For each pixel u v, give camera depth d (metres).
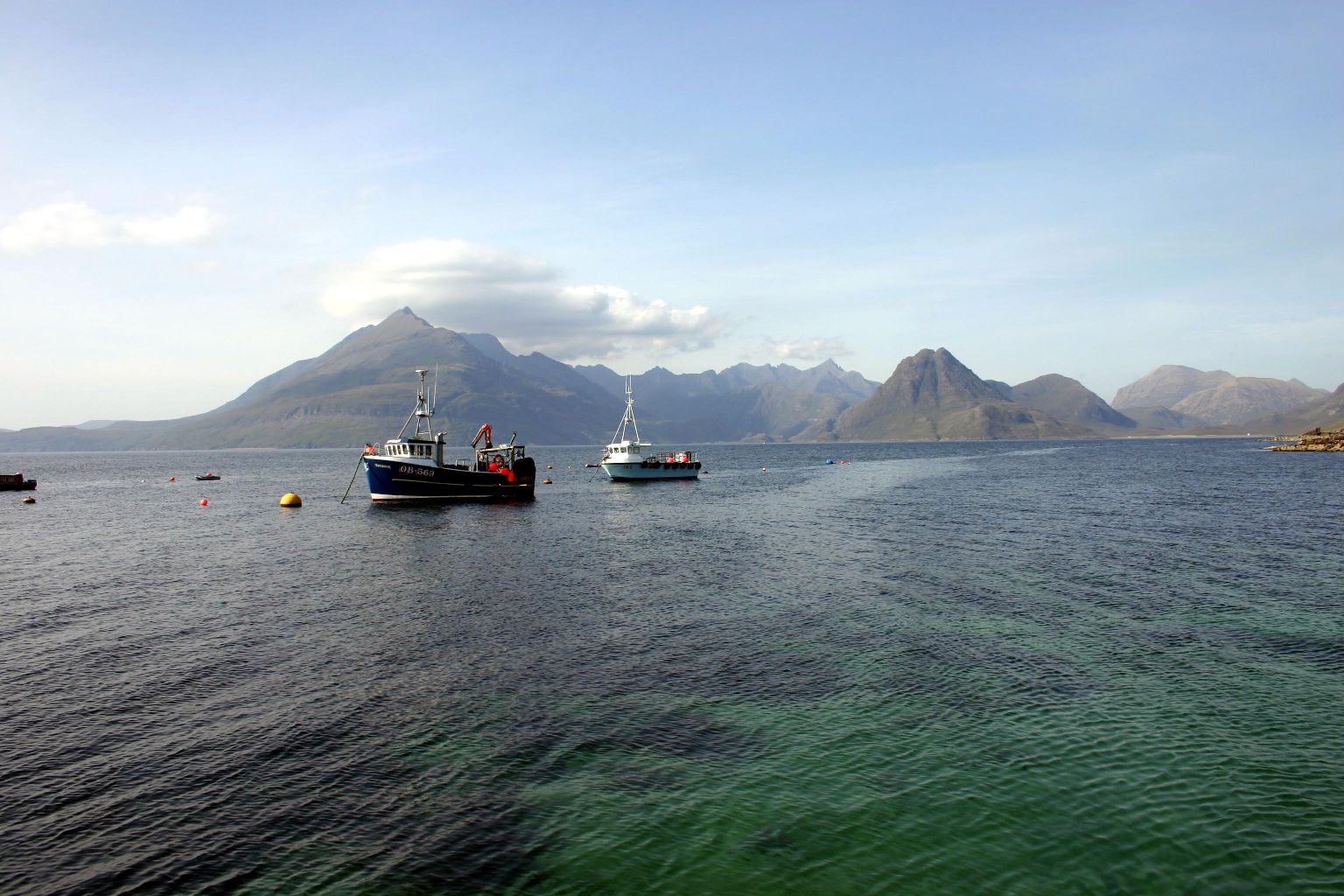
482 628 31.72
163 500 113.44
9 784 18.58
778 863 15.37
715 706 23.05
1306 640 29.06
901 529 62.25
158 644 30.02
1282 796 17.56
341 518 78.56
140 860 15.52
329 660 27.61
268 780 18.64
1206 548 50.38
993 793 17.89
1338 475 125.88
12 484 130.75
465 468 93.38
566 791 18.12
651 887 14.65
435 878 14.94
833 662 26.84
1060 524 64.31
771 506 86.88
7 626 33.31
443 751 20.16
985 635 29.98
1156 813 16.95
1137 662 26.69
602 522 71.69
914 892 14.48
